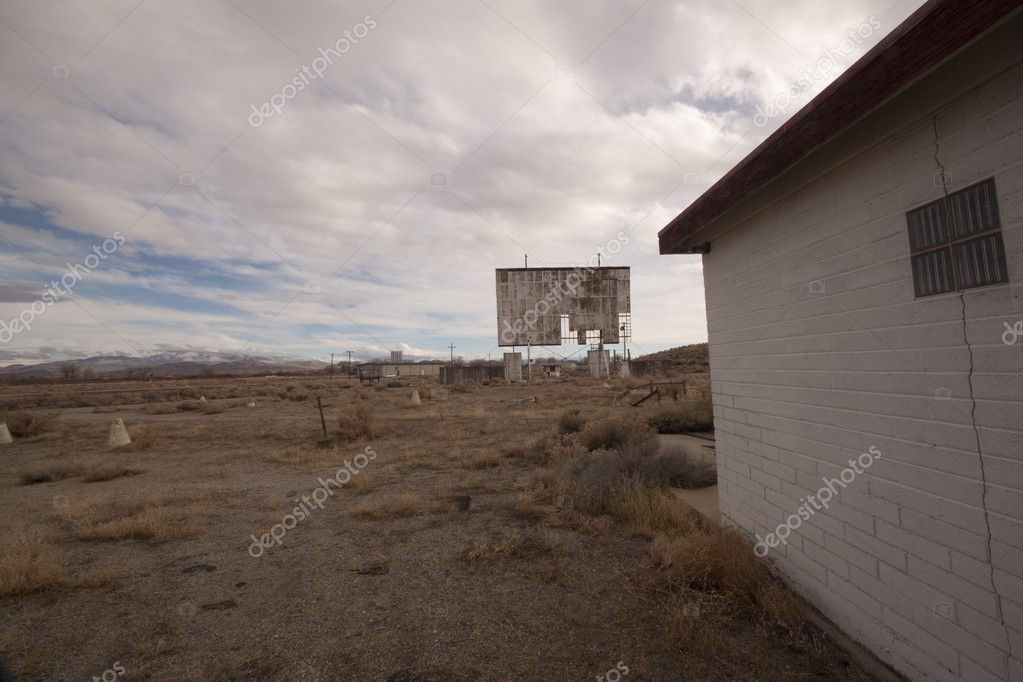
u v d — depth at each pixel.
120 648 3.62
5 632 3.90
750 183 3.81
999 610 2.24
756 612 3.60
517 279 53.81
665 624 3.59
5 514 7.62
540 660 3.23
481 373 61.31
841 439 3.39
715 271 5.45
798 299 3.89
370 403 30.94
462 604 4.12
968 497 2.39
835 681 2.85
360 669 3.22
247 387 59.09
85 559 5.54
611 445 10.72
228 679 3.15
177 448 14.78
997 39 1.97
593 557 4.98
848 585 3.32
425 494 8.05
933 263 2.59
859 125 2.81
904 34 2.27
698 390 21.53
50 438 17.77
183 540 6.13
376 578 4.77
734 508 5.12
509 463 10.43
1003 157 2.18
